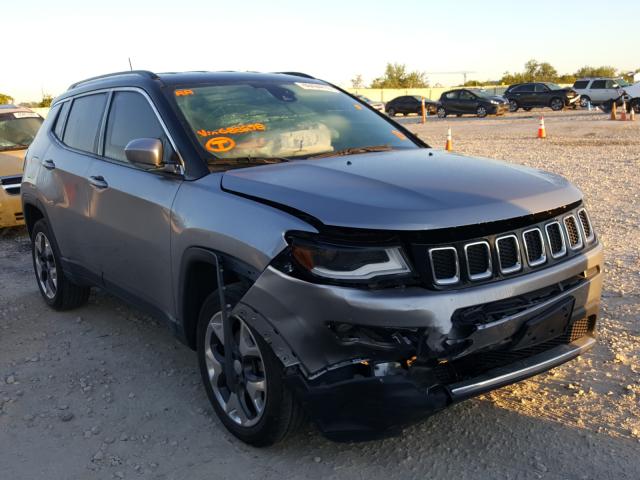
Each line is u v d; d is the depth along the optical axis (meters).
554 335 3.13
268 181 3.27
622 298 5.16
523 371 3.04
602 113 31.89
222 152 3.75
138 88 4.28
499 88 55.22
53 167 5.13
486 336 2.84
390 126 4.57
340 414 2.84
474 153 16.28
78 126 5.06
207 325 3.51
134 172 4.08
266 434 3.18
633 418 3.44
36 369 4.47
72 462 3.32
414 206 2.84
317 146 4.00
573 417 3.48
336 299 2.75
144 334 5.04
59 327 5.27
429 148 4.30
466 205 2.88
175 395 4.00
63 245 5.12
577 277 3.27
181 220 3.52
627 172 11.75
